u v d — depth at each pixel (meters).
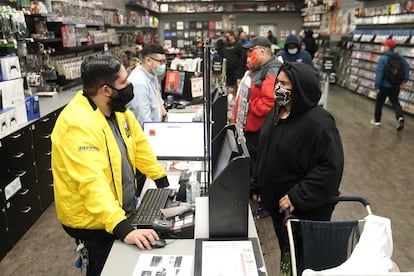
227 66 8.72
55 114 3.85
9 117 2.92
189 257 1.43
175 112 3.80
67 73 5.02
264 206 2.25
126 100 1.63
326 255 1.76
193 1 13.82
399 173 4.54
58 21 4.64
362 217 3.47
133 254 1.45
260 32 14.59
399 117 6.46
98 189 1.47
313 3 13.09
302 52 5.53
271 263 2.79
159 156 2.50
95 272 1.74
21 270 2.71
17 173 3.04
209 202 1.49
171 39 13.95
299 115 1.98
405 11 7.71
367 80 9.91
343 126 6.81
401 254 2.87
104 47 6.44
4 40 3.32
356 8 10.41
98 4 6.22
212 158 1.91
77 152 1.47
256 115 3.37
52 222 3.41
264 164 2.16
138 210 1.69
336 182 1.89
